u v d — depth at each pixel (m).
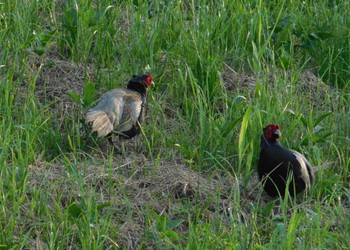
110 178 11.97
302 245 10.74
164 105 13.98
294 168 12.01
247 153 13.04
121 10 16.16
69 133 13.03
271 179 12.12
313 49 15.97
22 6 15.34
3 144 11.93
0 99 13.34
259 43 15.09
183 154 13.08
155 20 15.80
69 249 10.73
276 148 12.09
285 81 14.42
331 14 17.00
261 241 11.34
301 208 12.09
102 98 12.92
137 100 13.02
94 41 15.23
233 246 10.57
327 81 15.41
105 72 14.50
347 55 15.88
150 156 12.98
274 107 13.70
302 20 16.62
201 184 12.33
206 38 15.20
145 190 12.14
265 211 11.77
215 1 16.31
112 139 13.10
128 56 14.85
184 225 11.56
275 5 17.00
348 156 13.34
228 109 13.84
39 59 14.68
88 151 12.95
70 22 14.95
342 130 13.91
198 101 13.70
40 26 15.24
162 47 15.28
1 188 11.23
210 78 14.23
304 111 14.30
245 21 15.88
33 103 13.16
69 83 14.27
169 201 11.91
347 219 11.80
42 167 12.27
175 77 14.48
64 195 11.73
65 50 15.12
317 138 13.18
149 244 11.05
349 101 14.55
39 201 11.50
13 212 10.98
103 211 11.54
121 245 10.98
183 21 15.59
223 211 11.84
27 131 12.36
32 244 10.77
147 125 13.61
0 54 14.47
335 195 12.34
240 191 12.33
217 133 13.12
